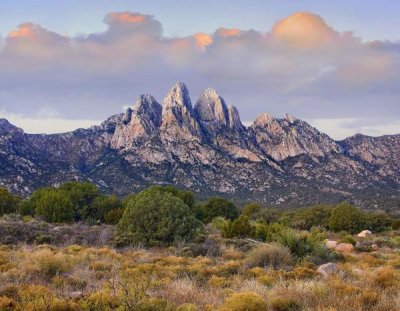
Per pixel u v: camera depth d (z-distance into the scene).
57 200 92.44
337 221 98.56
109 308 17.61
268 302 19.56
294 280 25.95
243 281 25.84
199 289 23.36
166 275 27.64
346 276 28.17
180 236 48.22
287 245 37.97
